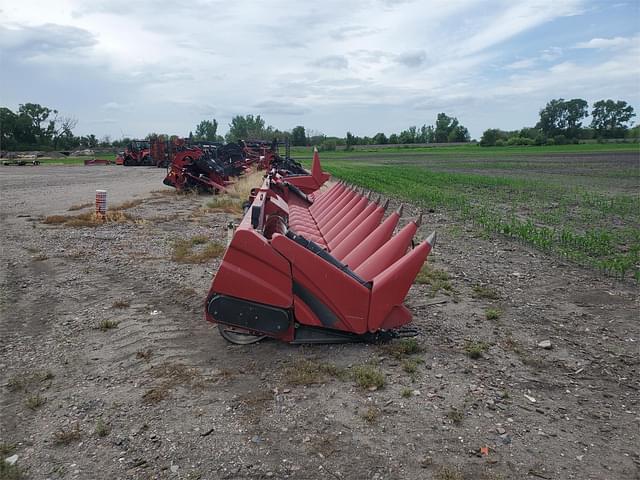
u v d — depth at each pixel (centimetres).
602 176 3322
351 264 586
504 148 10831
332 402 420
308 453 354
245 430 381
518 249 1056
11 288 752
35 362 506
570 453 358
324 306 502
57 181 2830
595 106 13612
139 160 4888
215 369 481
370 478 329
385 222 607
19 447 366
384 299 499
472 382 459
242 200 1831
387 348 516
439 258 973
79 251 991
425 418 397
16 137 10075
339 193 1061
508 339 564
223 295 500
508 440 370
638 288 774
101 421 396
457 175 3294
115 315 636
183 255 951
